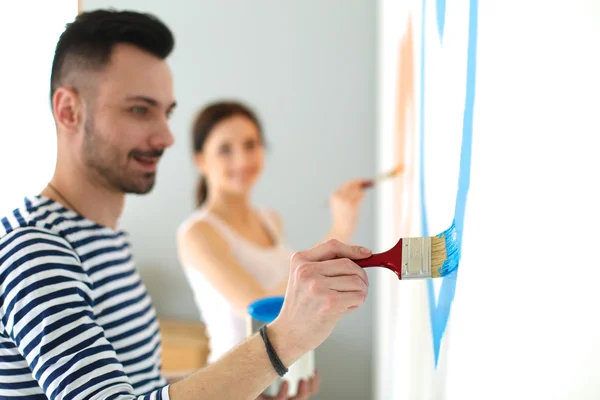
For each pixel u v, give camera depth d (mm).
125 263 999
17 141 2514
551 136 385
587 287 357
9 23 2467
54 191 938
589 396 355
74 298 747
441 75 715
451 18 649
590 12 348
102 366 695
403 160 1210
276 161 2514
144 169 974
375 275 2447
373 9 2424
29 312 722
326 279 604
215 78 2498
